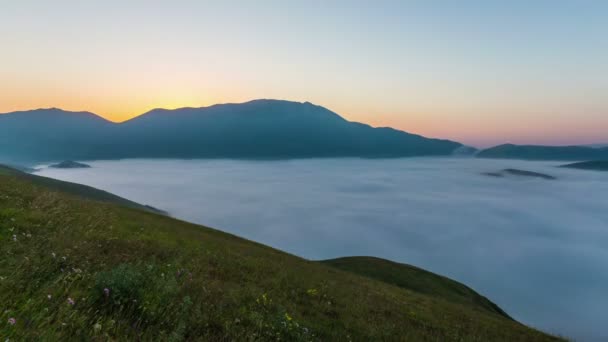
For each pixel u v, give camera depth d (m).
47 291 5.14
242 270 14.12
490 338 15.42
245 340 6.39
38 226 9.16
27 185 17.73
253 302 9.30
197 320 6.50
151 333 5.24
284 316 8.27
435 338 12.12
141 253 10.70
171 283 7.24
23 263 5.89
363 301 15.38
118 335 4.80
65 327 4.44
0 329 3.81
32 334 3.92
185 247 15.16
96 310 5.09
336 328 9.75
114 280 5.92
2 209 9.86
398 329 11.79
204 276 10.73
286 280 14.60
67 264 6.78
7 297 4.66
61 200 15.10
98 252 8.85
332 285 17.75
